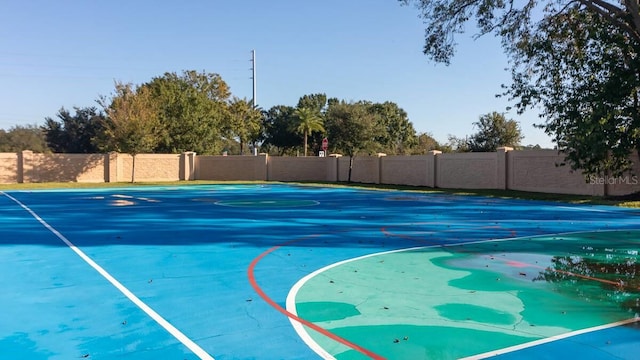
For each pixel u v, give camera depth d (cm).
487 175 3142
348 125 7025
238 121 6512
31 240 1159
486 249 1027
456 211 1873
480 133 5503
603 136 2145
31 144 6781
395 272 808
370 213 1798
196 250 1020
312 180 4656
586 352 465
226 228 1376
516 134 5406
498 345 484
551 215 1716
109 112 4162
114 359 450
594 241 1132
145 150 4209
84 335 512
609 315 582
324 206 2102
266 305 618
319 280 752
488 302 634
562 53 2348
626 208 1981
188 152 4591
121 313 585
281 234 1255
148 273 799
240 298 650
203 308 605
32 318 568
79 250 1020
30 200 2466
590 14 2220
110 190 3338
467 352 465
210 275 786
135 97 4212
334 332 521
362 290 693
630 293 679
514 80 2523
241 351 467
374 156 4131
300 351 468
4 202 2338
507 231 1303
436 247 1052
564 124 2412
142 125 4109
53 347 480
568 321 559
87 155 4144
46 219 1608
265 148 9138
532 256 948
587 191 2558
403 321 557
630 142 2186
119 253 984
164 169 4466
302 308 606
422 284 727
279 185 3972
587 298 654
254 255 962
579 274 793
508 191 2905
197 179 4622
